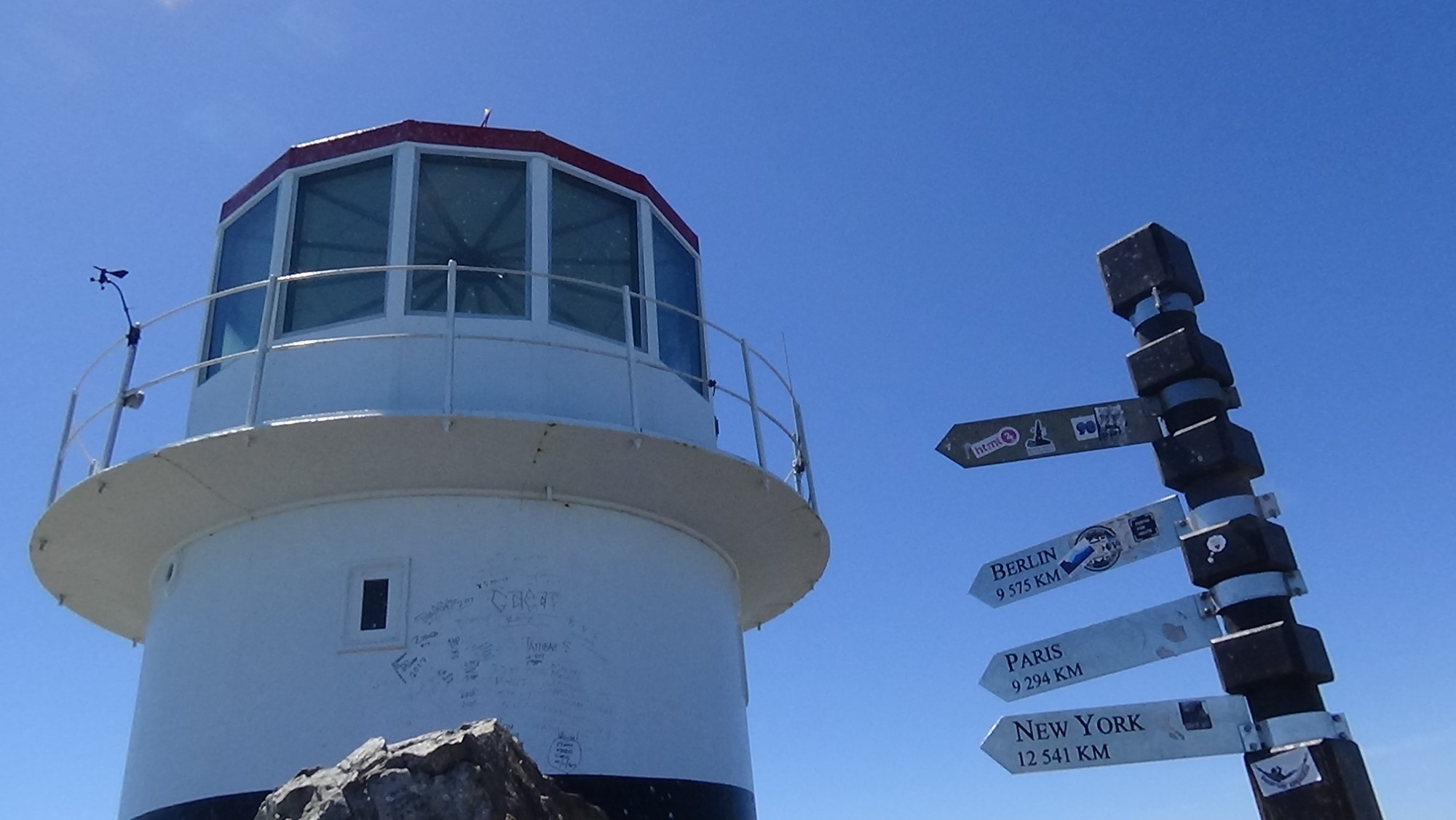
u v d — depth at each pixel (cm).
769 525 1216
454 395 1070
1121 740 628
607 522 1110
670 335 1289
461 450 1009
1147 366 662
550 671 1016
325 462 1004
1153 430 659
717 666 1180
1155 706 623
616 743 1026
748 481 1109
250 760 974
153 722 1056
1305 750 557
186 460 983
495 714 983
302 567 1034
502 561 1041
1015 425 699
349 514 1047
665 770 1054
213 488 1028
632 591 1101
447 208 1169
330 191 1195
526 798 673
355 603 1014
